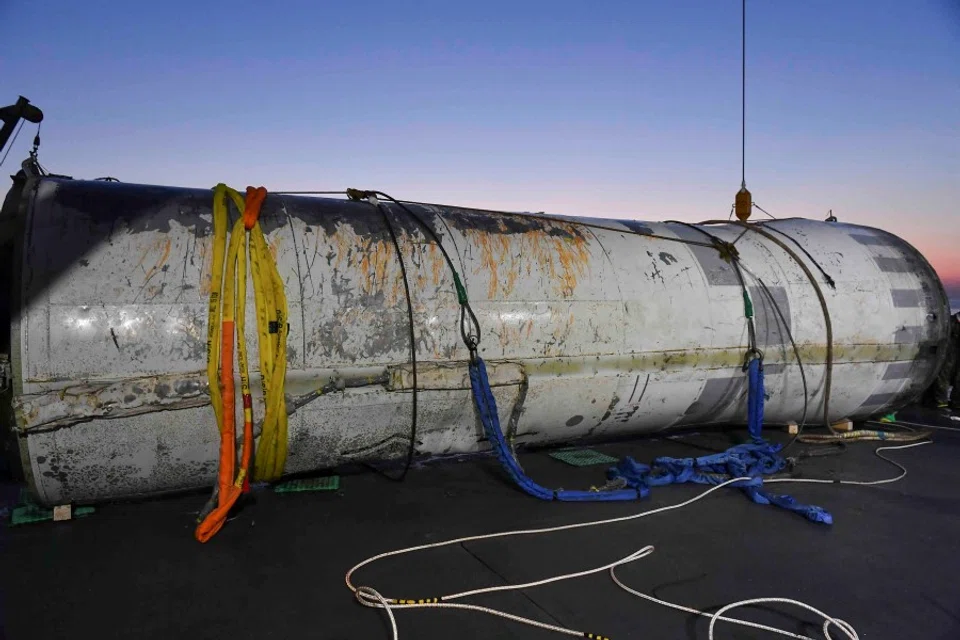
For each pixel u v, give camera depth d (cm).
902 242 632
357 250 414
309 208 427
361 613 295
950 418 741
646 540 379
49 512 396
